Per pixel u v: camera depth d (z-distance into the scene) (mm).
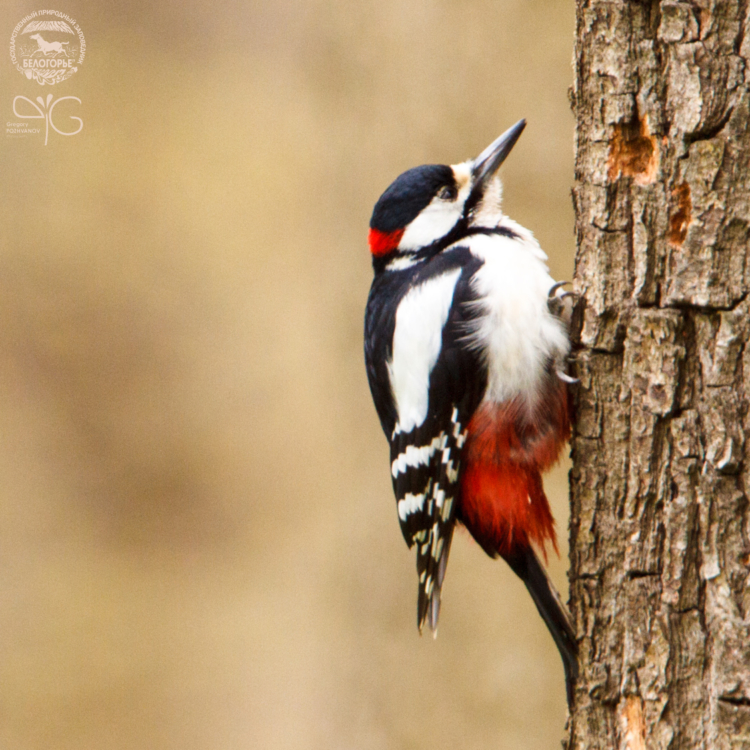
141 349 22078
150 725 16375
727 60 5852
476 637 10219
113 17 26484
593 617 6477
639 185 6297
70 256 22797
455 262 7812
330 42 11289
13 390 21109
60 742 16000
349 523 11297
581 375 6660
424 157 10477
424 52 10406
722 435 5887
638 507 6285
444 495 7727
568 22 9797
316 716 12617
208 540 20125
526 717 9992
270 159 25203
